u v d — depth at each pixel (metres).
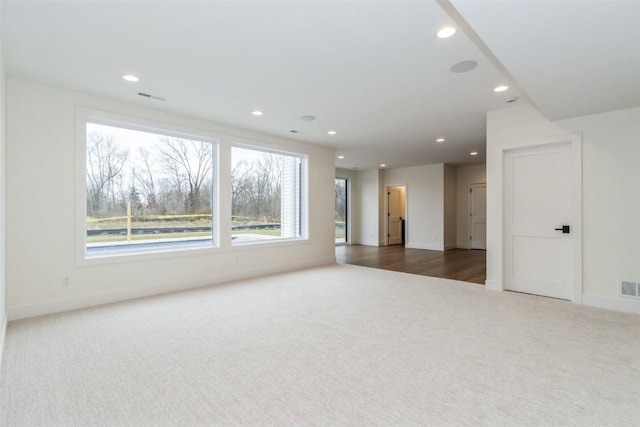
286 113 4.32
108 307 3.54
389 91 3.53
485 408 1.72
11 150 3.12
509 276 4.31
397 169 9.74
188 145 4.64
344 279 5.01
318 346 2.53
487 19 1.75
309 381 2.01
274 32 2.36
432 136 5.64
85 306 3.55
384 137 5.71
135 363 2.24
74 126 3.50
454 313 3.33
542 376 2.05
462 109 4.17
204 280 4.60
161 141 4.39
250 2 2.01
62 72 3.05
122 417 1.66
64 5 2.03
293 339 2.66
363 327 2.94
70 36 2.41
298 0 1.99
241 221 5.29
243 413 1.69
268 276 5.23
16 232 3.15
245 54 2.70
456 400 1.80
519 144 4.05
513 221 4.25
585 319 3.14
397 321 3.09
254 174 5.51
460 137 5.71
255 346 2.53
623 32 1.88
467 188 9.11
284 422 1.62
